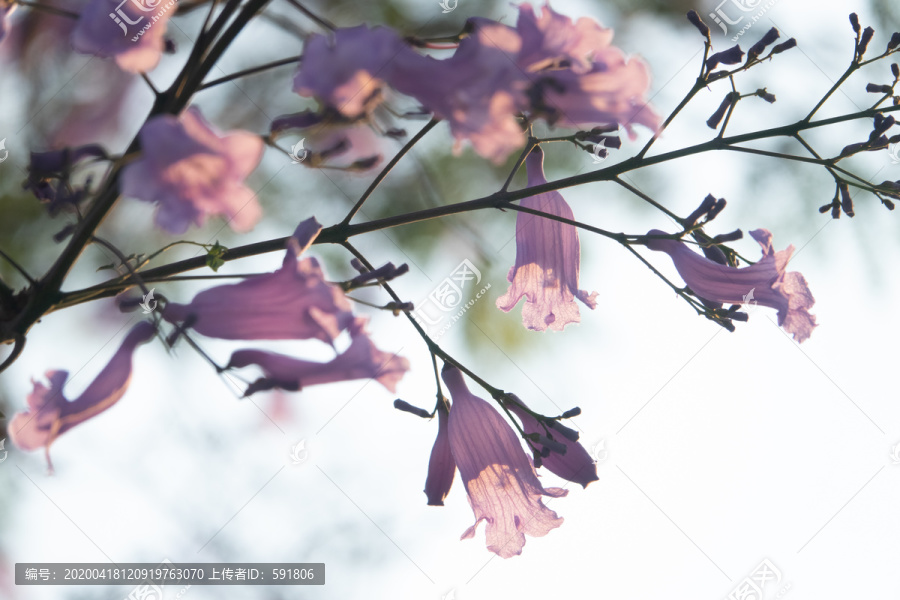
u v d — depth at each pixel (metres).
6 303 0.46
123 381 0.44
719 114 0.49
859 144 0.49
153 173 0.42
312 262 0.44
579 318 0.51
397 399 0.50
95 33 0.44
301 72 0.43
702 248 0.50
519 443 0.50
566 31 0.44
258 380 0.44
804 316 0.49
